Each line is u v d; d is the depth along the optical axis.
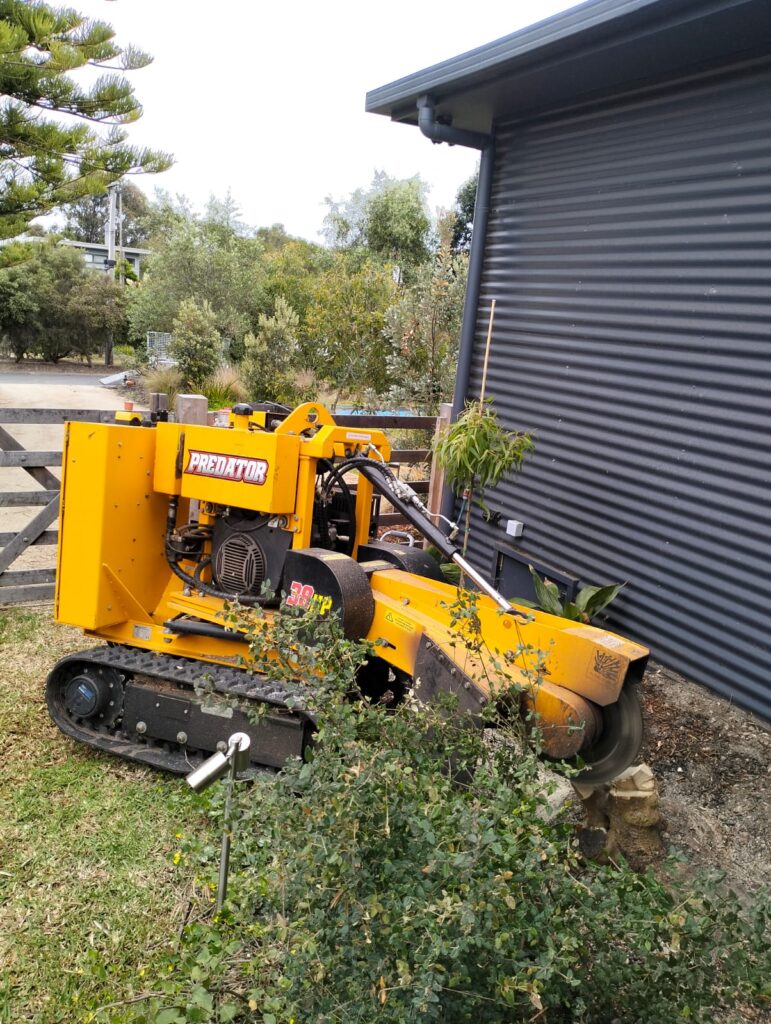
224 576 4.13
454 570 6.12
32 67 9.64
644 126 5.29
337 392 17.03
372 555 4.16
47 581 6.16
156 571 4.37
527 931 2.00
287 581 3.79
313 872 2.11
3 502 5.83
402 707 2.77
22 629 5.54
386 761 2.23
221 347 19.86
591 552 5.75
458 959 1.92
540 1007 1.79
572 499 5.91
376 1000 1.95
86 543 4.09
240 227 27.64
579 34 4.78
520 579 6.39
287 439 3.79
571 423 5.92
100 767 4.00
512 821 2.07
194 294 22.55
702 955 2.14
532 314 6.27
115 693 4.14
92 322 31.17
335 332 15.88
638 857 3.38
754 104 4.61
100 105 10.52
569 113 5.86
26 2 9.62
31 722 4.37
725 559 4.77
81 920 2.97
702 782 3.92
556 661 3.06
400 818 2.12
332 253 26.50
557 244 6.02
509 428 6.53
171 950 2.81
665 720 4.45
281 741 3.69
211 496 4.00
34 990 2.65
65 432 4.09
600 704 2.95
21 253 12.40
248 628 2.83
